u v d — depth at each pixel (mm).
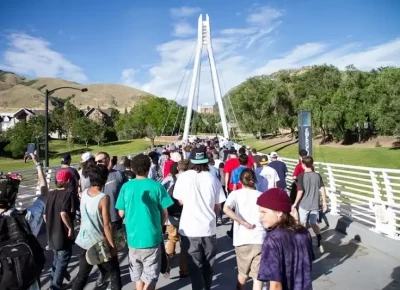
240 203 4785
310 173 7336
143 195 4648
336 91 52844
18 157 71688
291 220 2807
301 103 59312
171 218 6605
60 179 5297
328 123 50375
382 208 7727
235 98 76062
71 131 88062
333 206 9758
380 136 49156
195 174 4910
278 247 2676
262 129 68438
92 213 4676
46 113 19172
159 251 4695
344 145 50688
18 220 3785
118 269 4879
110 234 4703
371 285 5660
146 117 102562
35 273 3715
